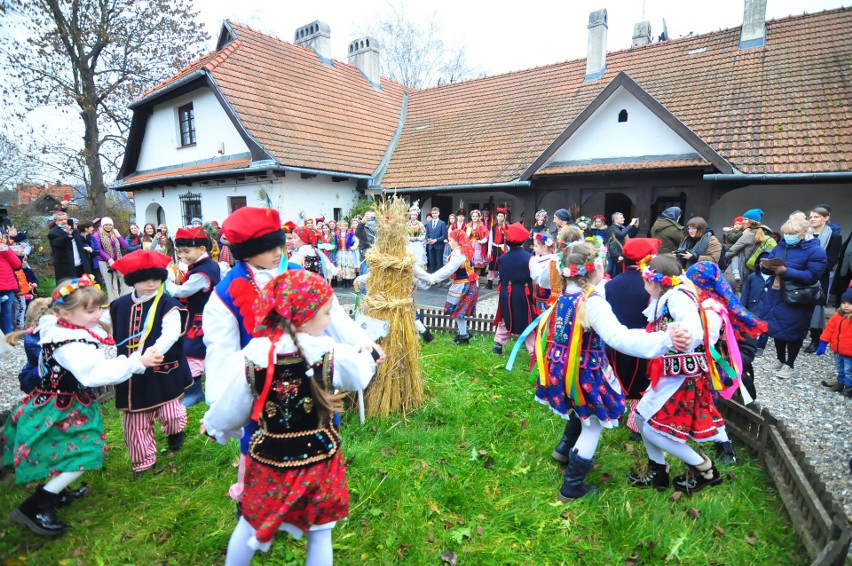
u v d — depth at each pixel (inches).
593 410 106.7
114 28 633.6
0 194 751.1
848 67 382.0
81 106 632.4
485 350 218.7
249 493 72.7
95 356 98.0
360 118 595.2
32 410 100.6
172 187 566.9
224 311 85.4
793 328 191.2
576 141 417.7
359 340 92.0
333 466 74.2
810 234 187.3
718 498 110.4
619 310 135.0
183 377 131.0
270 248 87.3
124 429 121.0
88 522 106.1
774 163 333.4
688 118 399.5
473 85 648.4
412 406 156.7
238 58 510.9
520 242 197.9
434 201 541.3
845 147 322.7
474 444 137.0
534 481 120.6
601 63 530.3
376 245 157.2
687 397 107.2
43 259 485.7
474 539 100.3
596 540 100.5
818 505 95.0
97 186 669.9
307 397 71.2
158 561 95.1
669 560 94.3
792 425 157.4
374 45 677.9
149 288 122.8
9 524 104.2
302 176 482.0
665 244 250.1
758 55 438.0
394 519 105.6
